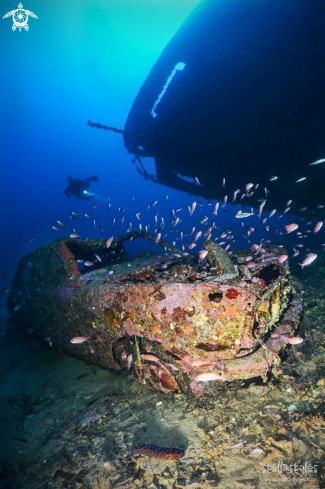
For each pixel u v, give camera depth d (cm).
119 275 385
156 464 242
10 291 629
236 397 297
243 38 630
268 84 638
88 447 281
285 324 320
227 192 904
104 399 348
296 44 575
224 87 700
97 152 7106
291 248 953
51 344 485
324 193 686
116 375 395
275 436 241
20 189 7250
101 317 350
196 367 273
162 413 300
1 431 349
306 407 268
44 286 494
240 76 667
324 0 513
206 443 251
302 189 715
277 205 816
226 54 666
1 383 463
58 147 6825
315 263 676
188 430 270
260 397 292
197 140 824
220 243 578
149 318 296
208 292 262
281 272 349
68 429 319
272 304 297
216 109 741
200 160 866
